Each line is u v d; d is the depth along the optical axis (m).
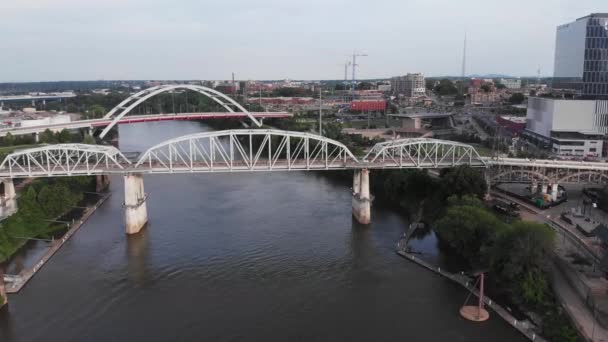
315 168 161.62
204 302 105.44
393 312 100.25
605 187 155.38
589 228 125.69
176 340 90.75
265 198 187.62
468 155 181.50
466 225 118.12
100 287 112.25
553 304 95.00
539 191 171.00
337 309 102.00
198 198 186.00
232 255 130.50
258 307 103.19
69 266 123.75
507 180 173.88
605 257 99.38
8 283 112.94
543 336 88.56
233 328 94.88
